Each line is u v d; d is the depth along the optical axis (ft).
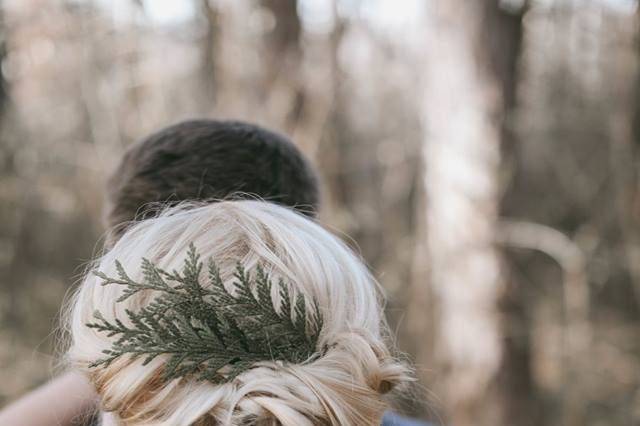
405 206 21.72
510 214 14.97
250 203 2.73
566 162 24.34
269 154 4.12
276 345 2.36
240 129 4.12
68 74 20.67
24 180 22.88
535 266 24.90
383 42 21.74
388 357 2.50
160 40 21.07
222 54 16.92
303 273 2.45
